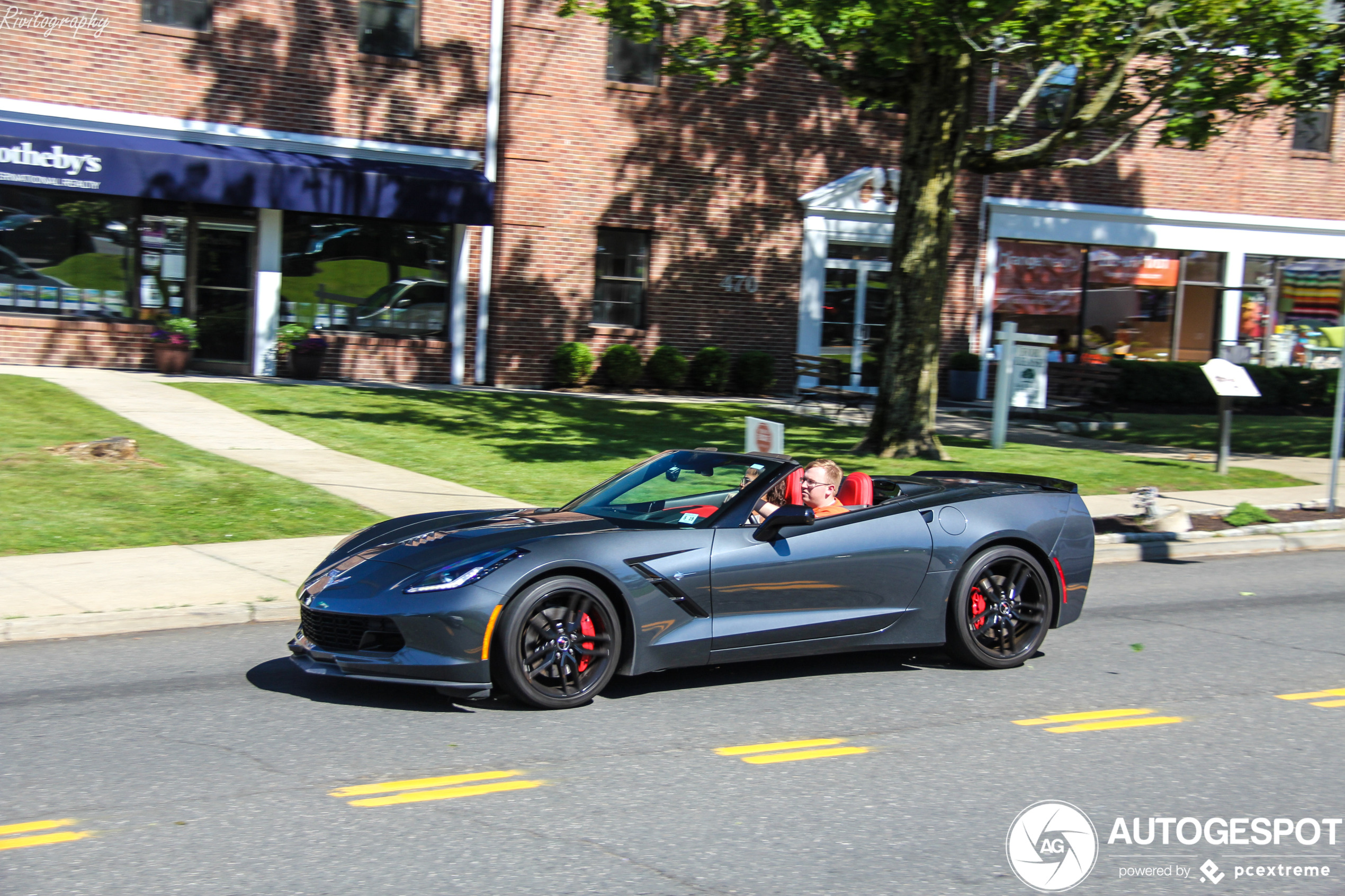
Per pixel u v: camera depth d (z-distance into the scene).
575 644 6.10
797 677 6.99
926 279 15.84
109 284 19.91
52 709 6.07
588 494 7.41
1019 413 22.33
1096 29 13.81
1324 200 27.66
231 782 5.01
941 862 4.35
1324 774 5.48
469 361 21.89
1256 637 8.38
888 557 6.86
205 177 18.75
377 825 4.55
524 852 4.32
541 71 21.69
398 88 20.86
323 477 12.64
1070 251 26.08
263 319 20.53
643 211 22.69
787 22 13.05
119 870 4.09
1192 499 14.19
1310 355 27.86
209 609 8.07
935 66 15.19
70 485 11.34
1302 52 15.05
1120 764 5.55
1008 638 7.23
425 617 5.84
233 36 19.83
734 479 6.99
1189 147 16.27
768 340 23.91
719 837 4.52
